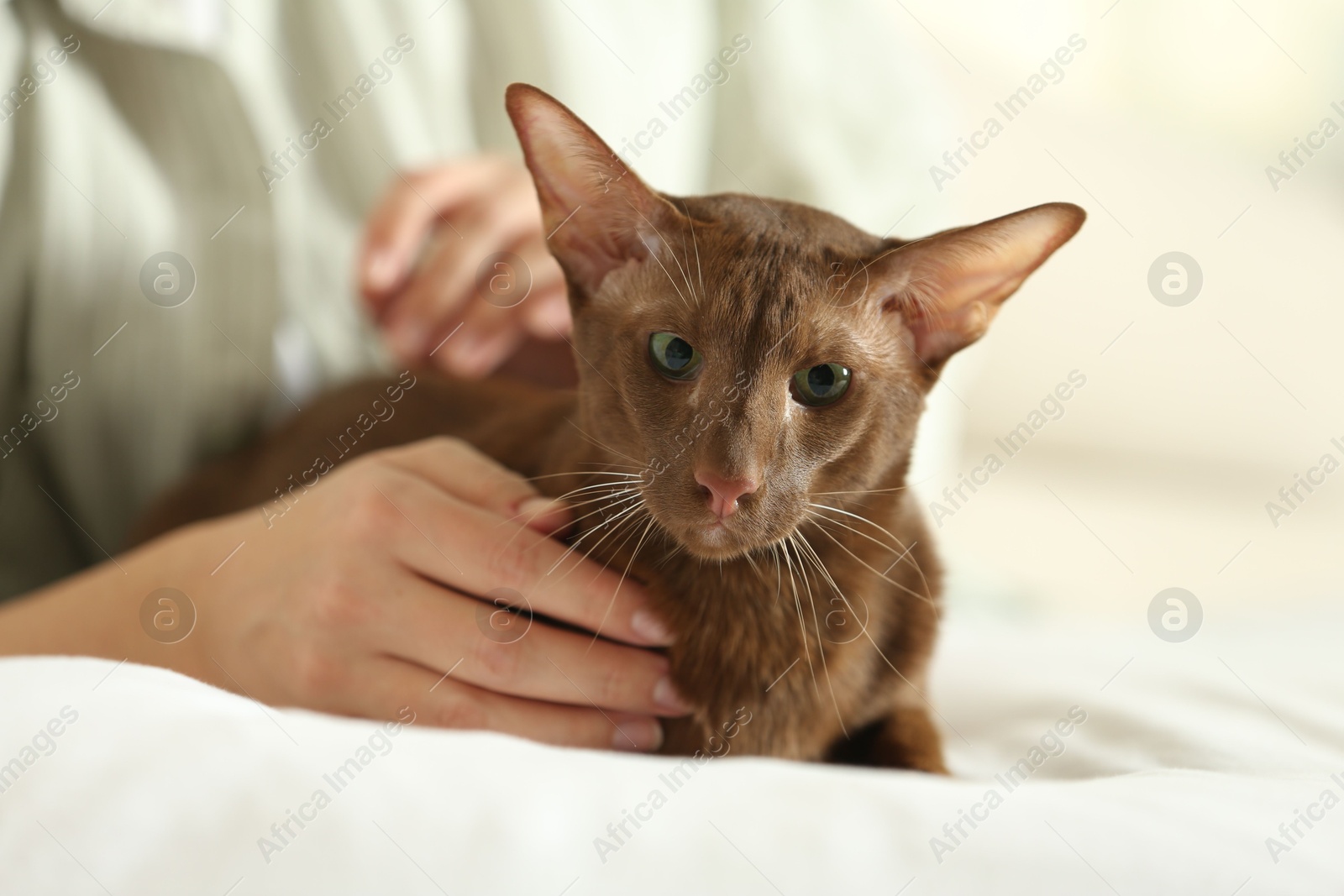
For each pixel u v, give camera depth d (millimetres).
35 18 733
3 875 412
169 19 740
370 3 795
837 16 921
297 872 413
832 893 416
